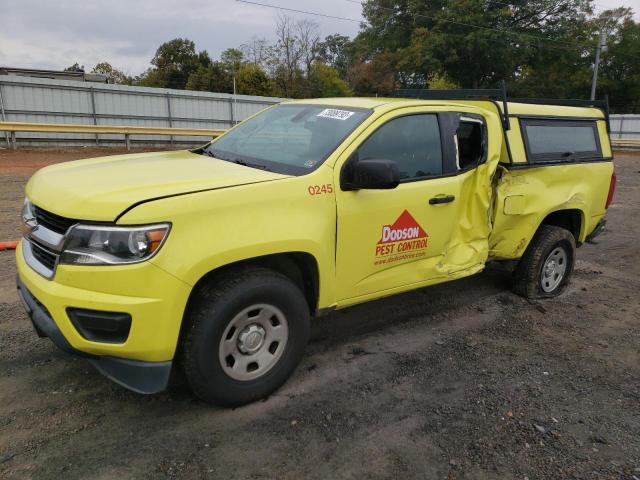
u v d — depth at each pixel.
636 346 4.52
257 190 3.13
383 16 48.28
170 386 3.53
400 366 3.96
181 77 54.41
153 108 23.16
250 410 3.30
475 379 3.83
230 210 3.00
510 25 46.94
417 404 3.46
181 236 2.82
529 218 5.02
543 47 46.28
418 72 45.81
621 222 9.93
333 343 4.29
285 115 4.42
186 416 3.21
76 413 3.18
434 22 45.53
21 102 20.09
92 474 2.69
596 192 5.70
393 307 5.12
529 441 3.12
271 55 48.78
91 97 21.52
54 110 20.80
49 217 3.01
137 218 2.73
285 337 3.39
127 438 2.98
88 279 2.75
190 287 2.85
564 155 5.34
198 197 2.91
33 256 3.20
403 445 3.03
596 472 2.88
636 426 3.33
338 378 3.74
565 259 5.67
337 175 3.51
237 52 49.16
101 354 2.89
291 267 3.53
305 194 3.32
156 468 2.75
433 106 4.24
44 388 3.43
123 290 2.74
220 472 2.75
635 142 31.00
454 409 3.42
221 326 3.04
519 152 4.87
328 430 3.14
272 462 2.84
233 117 25.39
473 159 4.57
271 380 3.37
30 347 3.94
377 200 3.70
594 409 3.50
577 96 53.81
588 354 4.32
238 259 3.01
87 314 2.77
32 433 2.98
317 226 3.35
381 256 3.83
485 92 4.91
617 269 6.82
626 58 51.41
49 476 2.66
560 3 46.34
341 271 3.62
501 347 4.38
